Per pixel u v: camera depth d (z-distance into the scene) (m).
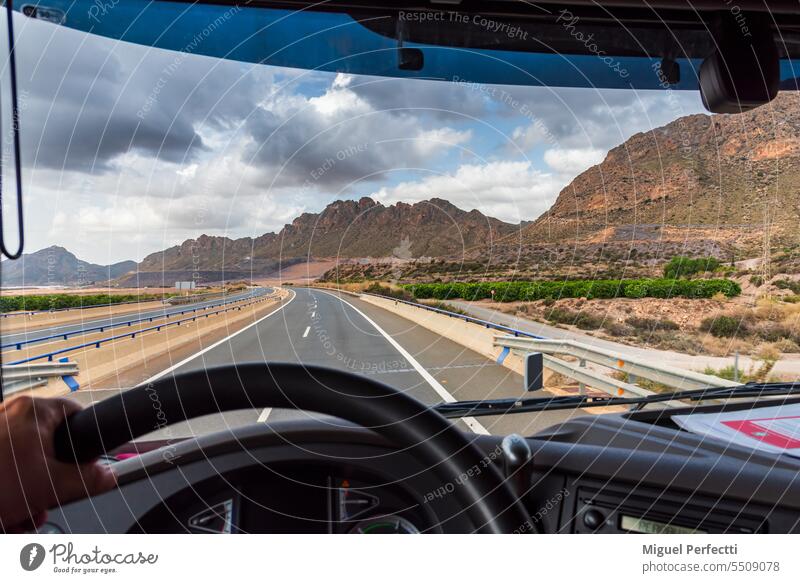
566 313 14.55
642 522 0.96
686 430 1.28
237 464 0.95
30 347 12.72
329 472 0.94
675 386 2.55
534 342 5.23
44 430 0.54
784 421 1.30
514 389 5.92
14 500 0.54
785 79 2.01
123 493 0.96
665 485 0.98
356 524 0.92
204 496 0.96
